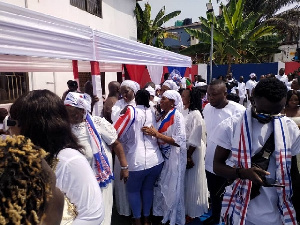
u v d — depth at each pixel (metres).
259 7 20.03
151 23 18.86
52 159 1.16
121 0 11.36
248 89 11.51
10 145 0.66
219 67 18.11
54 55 2.40
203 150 3.12
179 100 2.91
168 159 2.89
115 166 3.03
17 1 5.50
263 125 1.54
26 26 2.08
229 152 1.68
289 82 9.47
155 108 3.29
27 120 1.20
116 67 7.38
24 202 0.58
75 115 1.87
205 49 17.91
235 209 1.59
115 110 3.45
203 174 3.12
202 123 2.97
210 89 2.77
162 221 2.93
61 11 7.10
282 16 19.31
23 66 4.27
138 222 2.90
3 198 0.56
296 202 1.61
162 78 8.82
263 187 1.54
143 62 4.68
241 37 16.83
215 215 3.01
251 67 17.94
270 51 18.75
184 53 18.16
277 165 1.49
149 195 2.94
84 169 1.21
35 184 0.62
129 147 2.74
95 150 1.96
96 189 1.23
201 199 3.12
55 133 1.21
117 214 3.45
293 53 23.25
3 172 0.58
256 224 1.57
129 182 2.81
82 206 1.17
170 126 2.81
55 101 1.26
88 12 8.84
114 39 3.50
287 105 2.62
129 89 3.35
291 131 1.56
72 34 2.65
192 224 3.19
